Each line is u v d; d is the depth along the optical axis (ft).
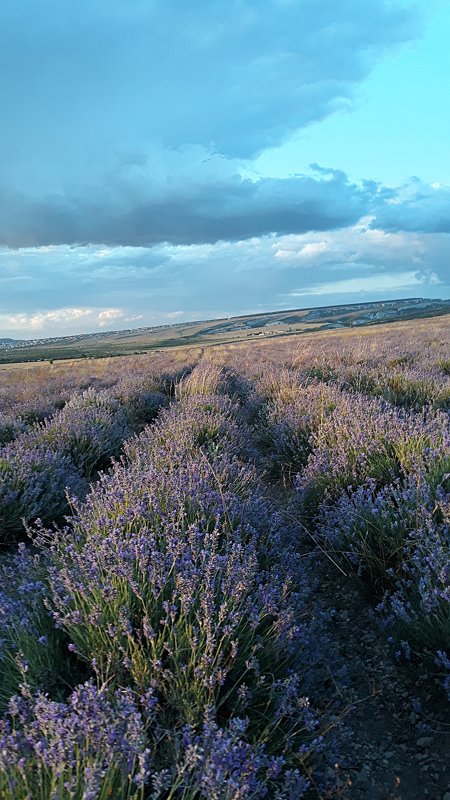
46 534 11.78
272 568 10.36
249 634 8.02
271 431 24.31
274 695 7.48
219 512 11.96
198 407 28.50
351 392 30.63
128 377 51.19
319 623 9.65
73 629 8.45
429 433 15.89
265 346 130.93
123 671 7.76
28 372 100.58
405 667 9.19
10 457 19.17
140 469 16.10
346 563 12.32
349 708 8.41
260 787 5.85
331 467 15.88
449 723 8.04
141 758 5.31
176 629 7.79
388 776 7.27
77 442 24.16
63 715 6.52
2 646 8.21
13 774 5.39
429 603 8.66
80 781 5.52
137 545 9.30
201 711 6.95
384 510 11.93
